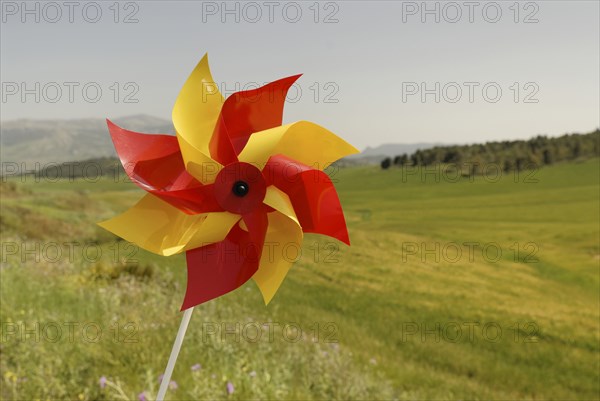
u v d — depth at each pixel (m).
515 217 35.97
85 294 8.04
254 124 2.25
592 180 43.88
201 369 4.47
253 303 11.48
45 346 4.67
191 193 2.04
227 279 2.03
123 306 7.53
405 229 32.84
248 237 2.10
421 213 39.75
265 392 4.64
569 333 12.73
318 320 11.61
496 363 10.70
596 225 30.69
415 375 9.02
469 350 11.38
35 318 5.49
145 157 2.08
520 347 11.69
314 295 14.77
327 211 2.13
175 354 2.02
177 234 2.05
